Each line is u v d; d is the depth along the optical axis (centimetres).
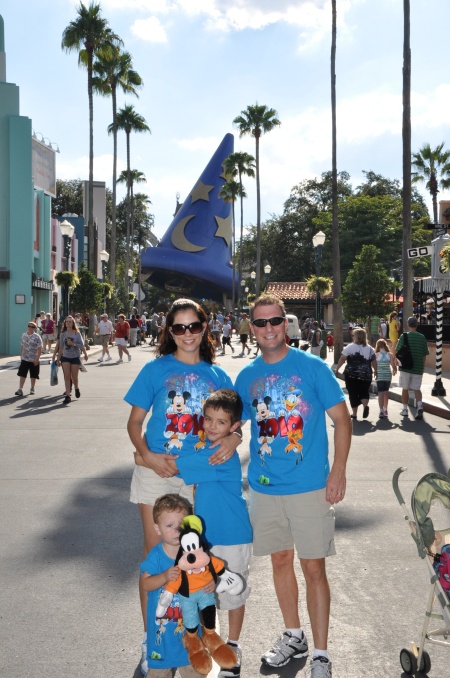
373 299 2820
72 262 5350
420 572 598
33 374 1858
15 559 625
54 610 517
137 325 4506
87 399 1769
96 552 643
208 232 8325
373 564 617
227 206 8312
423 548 420
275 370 438
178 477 443
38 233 4119
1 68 3741
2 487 890
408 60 2300
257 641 471
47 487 891
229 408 425
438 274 2184
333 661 441
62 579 577
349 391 1507
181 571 383
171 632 392
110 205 9412
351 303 2831
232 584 393
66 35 4544
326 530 430
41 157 4388
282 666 436
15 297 3625
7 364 2827
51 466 1014
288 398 431
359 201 7856
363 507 800
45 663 436
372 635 478
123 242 10225
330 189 9419
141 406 446
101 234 8025
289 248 9562
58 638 471
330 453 1119
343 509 793
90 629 485
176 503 394
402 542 678
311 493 428
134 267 9756
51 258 4553
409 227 2305
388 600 539
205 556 379
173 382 442
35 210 4047
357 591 557
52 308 4512
